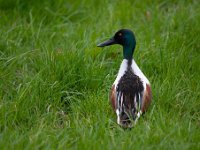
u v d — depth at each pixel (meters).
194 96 11.72
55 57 12.59
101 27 14.34
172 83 12.05
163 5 15.86
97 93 11.87
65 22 14.96
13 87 11.88
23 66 12.66
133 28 14.34
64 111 11.61
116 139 10.03
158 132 10.12
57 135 10.16
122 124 10.27
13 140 10.02
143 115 10.82
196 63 12.84
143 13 15.36
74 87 12.12
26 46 13.58
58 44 13.77
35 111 11.29
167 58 12.85
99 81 12.21
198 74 12.49
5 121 10.72
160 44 13.45
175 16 14.66
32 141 9.83
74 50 12.77
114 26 14.37
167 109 11.29
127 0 15.84
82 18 14.96
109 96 11.12
